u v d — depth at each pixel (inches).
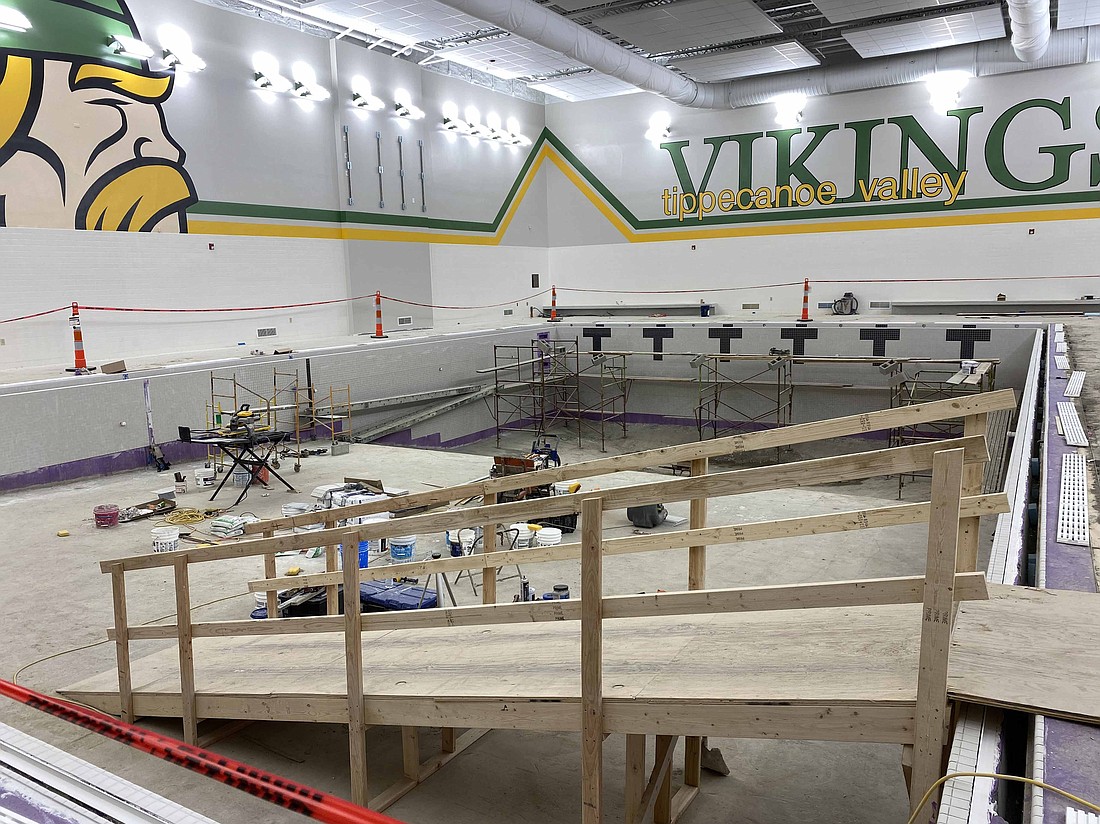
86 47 498.9
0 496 405.1
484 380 736.3
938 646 95.6
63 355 502.3
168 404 480.4
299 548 156.3
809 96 784.3
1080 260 705.0
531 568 317.1
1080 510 177.0
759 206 834.2
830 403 701.3
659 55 783.7
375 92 713.0
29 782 105.1
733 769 185.8
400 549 296.0
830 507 394.0
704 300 877.8
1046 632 114.4
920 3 595.5
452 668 156.1
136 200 535.5
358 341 647.1
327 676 169.0
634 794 153.6
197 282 578.9
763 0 667.4
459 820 163.5
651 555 332.5
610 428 794.8
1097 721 92.0
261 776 131.6
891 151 764.6
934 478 92.5
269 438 416.5
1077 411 290.8
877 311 792.9
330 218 684.7
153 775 163.0
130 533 345.1
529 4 570.9
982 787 85.9
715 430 750.5
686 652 136.2
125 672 187.9
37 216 482.9
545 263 957.8
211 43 576.4
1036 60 650.2
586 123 920.3
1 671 219.0
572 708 128.4
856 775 182.9
